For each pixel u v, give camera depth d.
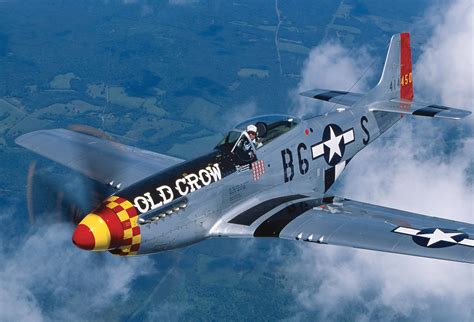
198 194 14.92
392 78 21.88
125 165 18.75
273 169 16.89
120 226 13.50
